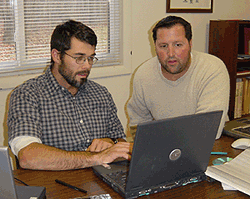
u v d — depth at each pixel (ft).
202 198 3.50
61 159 4.26
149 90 6.40
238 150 4.85
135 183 3.42
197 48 10.28
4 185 2.97
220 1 10.50
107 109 5.83
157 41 5.65
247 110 10.44
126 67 8.87
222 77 5.73
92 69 8.29
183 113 6.08
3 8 6.99
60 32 5.00
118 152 4.39
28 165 4.25
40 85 5.24
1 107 7.22
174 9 9.40
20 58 7.43
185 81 5.97
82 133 5.40
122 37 8.70
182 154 3.52
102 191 3.64
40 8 7.38
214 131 3.64
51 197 3.52
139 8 8.82
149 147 3.22
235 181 3.64
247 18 11.49
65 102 5.31
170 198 3.49
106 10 8.38
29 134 4.59
